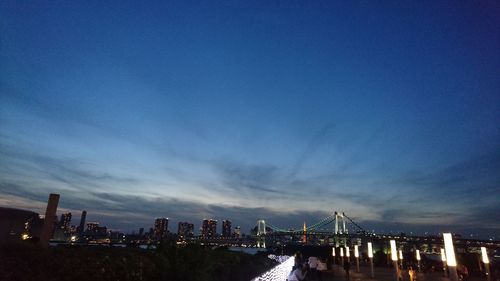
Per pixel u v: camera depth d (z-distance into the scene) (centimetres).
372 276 3048
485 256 2456
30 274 650
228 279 1500
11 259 664
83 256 809
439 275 3422
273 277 2102
